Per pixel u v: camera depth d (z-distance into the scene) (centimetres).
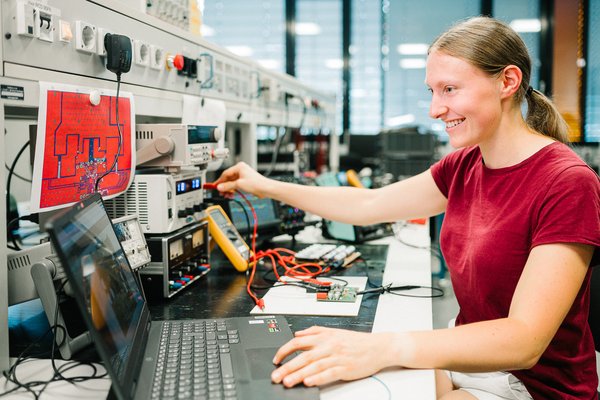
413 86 557
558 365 99
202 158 135
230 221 161
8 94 89
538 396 99
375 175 373
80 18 107
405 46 554
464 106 95
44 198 98
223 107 182
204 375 77
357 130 573
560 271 83
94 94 107
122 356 71
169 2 154
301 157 346
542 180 94
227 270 153
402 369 84
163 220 121
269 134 372
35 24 93
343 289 128
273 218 188
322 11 561
